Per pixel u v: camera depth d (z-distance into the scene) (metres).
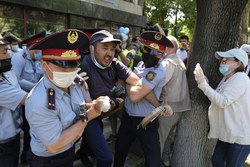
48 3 8.53
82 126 1.74
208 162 3.42
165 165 3.65
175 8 20.78
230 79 2.69
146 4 21.41
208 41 3.05
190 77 3.24
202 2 3.04
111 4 12.09
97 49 2.35
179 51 5.98
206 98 3.17
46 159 1.84
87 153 3.17
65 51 1.58
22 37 8.04
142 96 2.51
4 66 2.04
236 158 2.75
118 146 2.87
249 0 2.89
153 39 2.53
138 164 3.45
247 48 4.47
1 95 2.00
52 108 1.63
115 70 2.59
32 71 2.98
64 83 1.64
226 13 2.93
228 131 2.72
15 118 2.21
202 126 3.24
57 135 1.67
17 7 7.77
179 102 3.06
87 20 10.73
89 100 2.11
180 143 3.38
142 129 2.64
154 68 2.58
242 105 2.65
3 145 2.11
